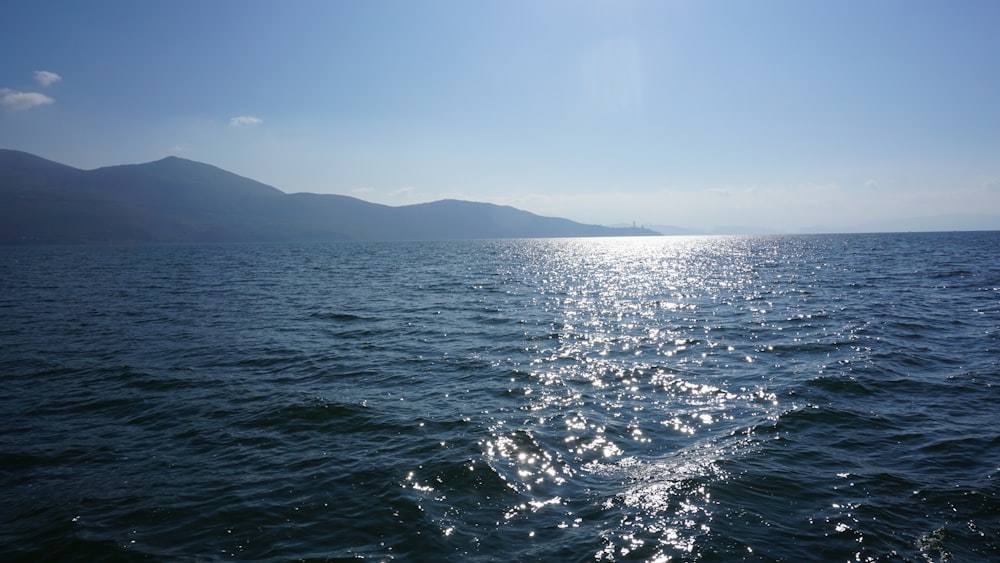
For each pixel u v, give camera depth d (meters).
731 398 14.84
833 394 14.93
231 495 9.56
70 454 11.51
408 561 7.57
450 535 8.21
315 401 14.80
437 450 11.36
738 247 143.38
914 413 13.40
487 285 49.22
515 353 20.78
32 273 66.94
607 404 14.51
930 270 54.75
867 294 36.62
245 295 41.31
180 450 11.68
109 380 17.19
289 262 96.38
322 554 7.78
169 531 8.45
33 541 8.24
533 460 10.91
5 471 10.71
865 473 10.06
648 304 34.38
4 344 22.70
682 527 8.30
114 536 8.33
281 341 23.42
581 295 40.16
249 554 7.82
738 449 11.29
